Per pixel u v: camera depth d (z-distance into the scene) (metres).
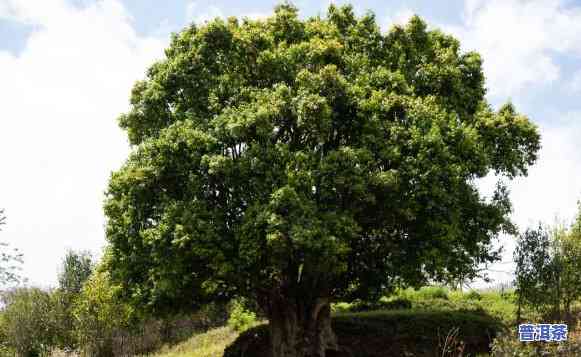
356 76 20.92
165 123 21.91
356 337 23.16
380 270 20.56
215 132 19.20
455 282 27.14
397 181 18.34
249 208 17.61
